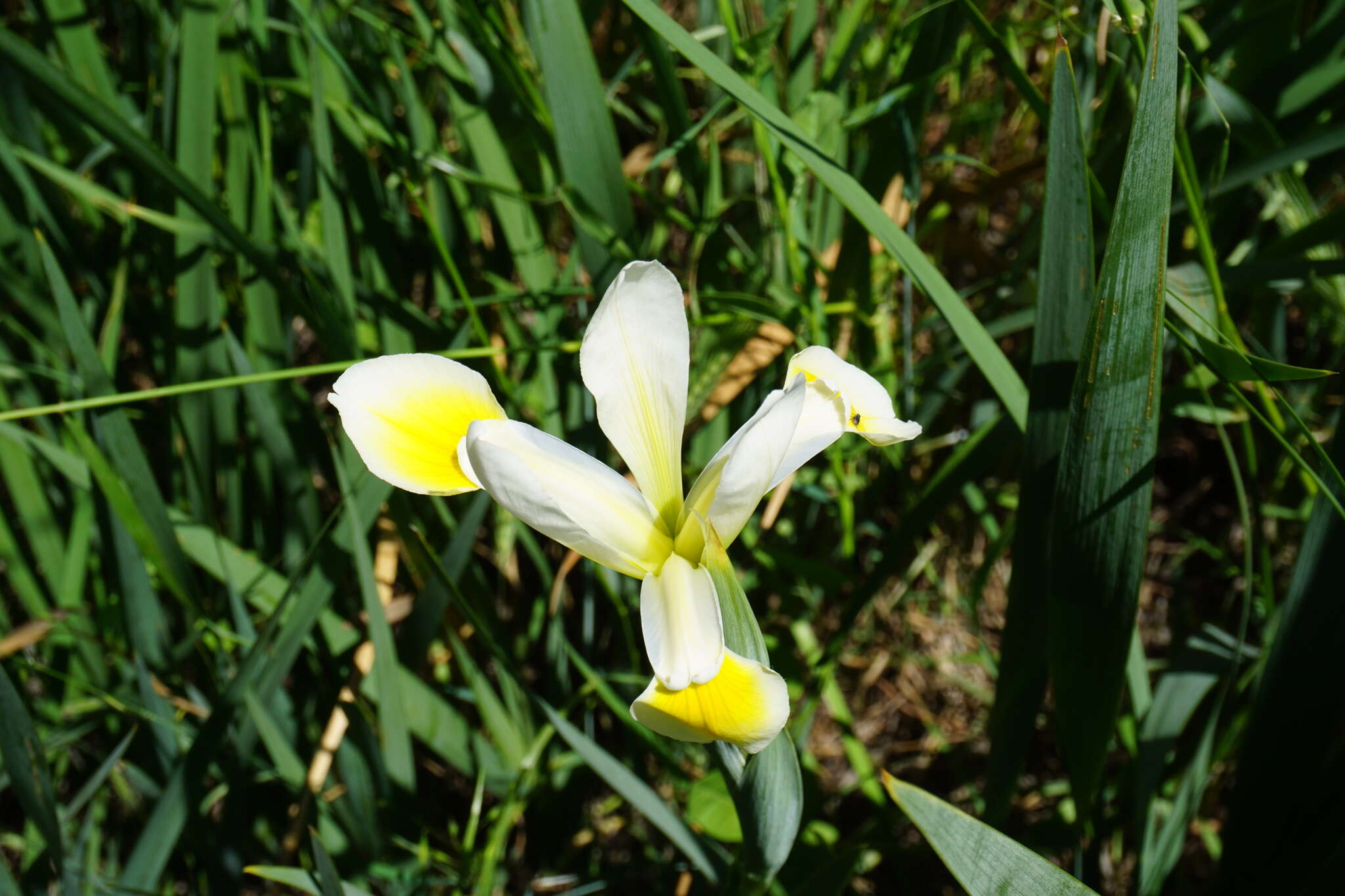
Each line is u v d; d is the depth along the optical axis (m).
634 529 0.36
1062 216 0.38
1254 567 0.56
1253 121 0.45
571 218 0.48
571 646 0.53
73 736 0.50
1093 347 0.37
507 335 0.54
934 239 0.59
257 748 0.51
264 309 0.50
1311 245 0.47
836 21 0.56
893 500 0.64
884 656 0.61
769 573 0.54
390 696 0.46
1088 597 0.39
